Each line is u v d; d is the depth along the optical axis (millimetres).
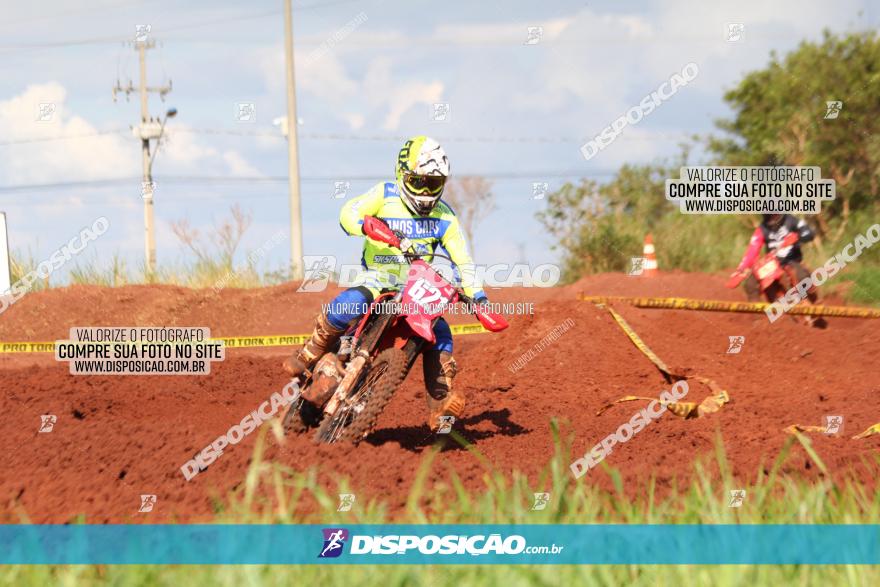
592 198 33062
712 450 10086
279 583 5992
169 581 6070
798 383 15156
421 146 10508
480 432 11672
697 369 15992
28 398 14188
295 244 40906
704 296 25688
